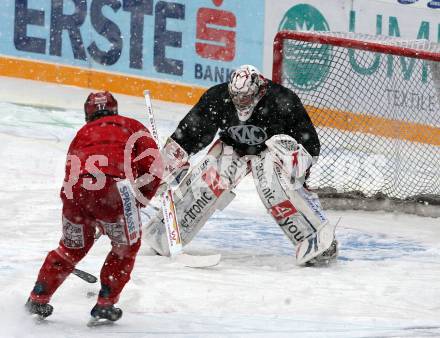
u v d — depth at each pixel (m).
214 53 38.94
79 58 36.66
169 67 38.12
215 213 22.27
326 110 30.12
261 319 11.49
